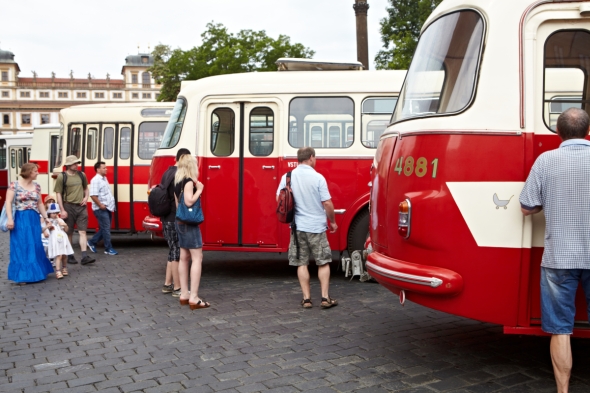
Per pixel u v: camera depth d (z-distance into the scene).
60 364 5.04
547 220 3.87
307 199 6.83
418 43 5.17
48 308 7.12
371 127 8.70
